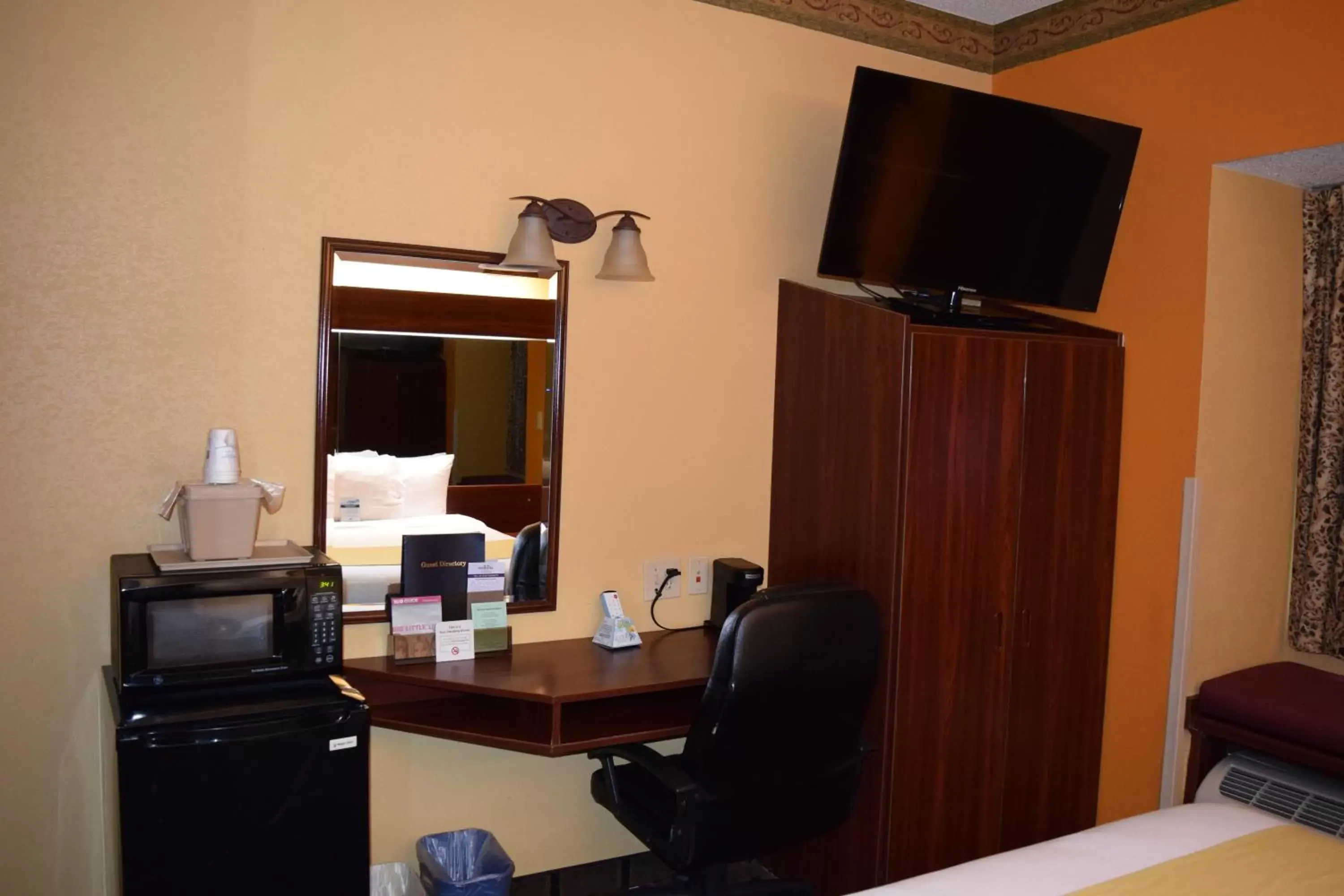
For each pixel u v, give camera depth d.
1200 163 2.86
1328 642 3.07
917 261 2.88
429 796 2.65
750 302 3.04
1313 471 3.09
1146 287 3.01
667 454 2.93
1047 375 2.85
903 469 2.61
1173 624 2.93
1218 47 2.81
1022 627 2.86
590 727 2.42
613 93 2.76
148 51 2.20
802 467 2.98
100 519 2.24
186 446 2.31
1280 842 1.89
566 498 2.77
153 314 2.25
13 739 2.19
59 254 2.16
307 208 2.39
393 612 2.47
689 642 2.81
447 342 2.57
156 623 1.97
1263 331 3.03
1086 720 3.04
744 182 3.00
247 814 1.92
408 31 2.47
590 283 2.76
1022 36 3.38
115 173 2.20
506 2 2.59
